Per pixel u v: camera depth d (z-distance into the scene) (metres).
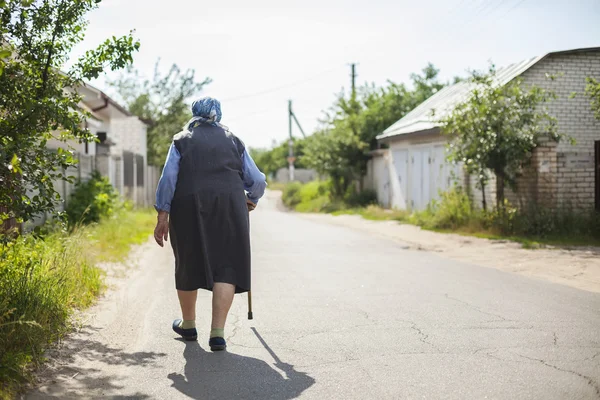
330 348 5.15
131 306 6.85
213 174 4.96
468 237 14.90
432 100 27.27
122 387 4.20
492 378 4.32
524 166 15.02
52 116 5.38
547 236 14.16
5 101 5.40
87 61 5.96
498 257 11.47
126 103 33.75
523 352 4.96
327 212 30.56
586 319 6.18
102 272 8.67
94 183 16.94
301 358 4.87
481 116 14.90
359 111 33.56
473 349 5.07
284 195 46.28
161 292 7.76
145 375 4.46
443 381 4.27
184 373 4.51
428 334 5.58
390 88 34.69
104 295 7.41
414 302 7.10
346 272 9.52
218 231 4.91
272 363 4.74
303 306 6.89
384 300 7.23
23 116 5.24
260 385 4.24
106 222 14.94
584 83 17.06
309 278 8.91
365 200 29.66
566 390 4.07
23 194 5.30
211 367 4.65
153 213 23.61
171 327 5.92
